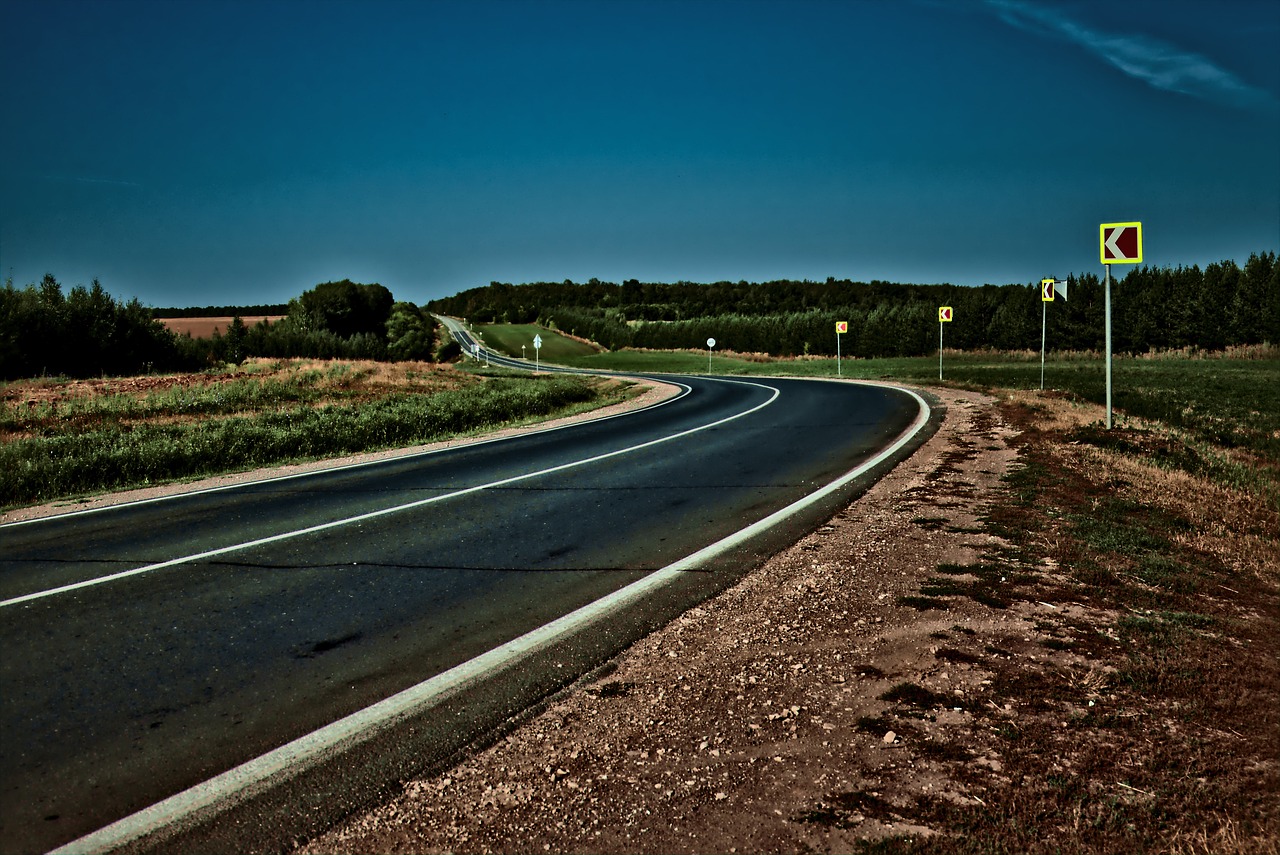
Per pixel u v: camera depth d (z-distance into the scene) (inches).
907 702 146.1
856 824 109.3
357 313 3440.0
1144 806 109.4
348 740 146.3
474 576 254.4
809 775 123.1
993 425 562.6
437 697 164.2
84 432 687.1
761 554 267.3
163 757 142.3
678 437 614.2
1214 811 107.6
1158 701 141.6
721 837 108.0
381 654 190.1
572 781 125.9
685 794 119.6
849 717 141.9
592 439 625.0
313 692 169.2
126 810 125.6
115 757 142.8
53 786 133.4
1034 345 2133.4
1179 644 167.6
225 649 194.7
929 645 172.9
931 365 1732.3
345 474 477.7
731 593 224.7
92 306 1438.2
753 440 577.6
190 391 992.9
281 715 158.4
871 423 645.9
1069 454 420.8
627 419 792.3
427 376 1448.1
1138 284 2039.9
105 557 285.7
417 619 215.0
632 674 169.6
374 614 219.6
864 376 1408.7
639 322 4815.5
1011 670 157.5
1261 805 108.5
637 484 414.6
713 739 136.7
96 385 1107.3
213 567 268.5
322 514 355.3
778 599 213.3
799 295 5211.6
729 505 354.6
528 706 157.2
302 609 224.2
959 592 207.5
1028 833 104.7
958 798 114.3
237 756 141.9
